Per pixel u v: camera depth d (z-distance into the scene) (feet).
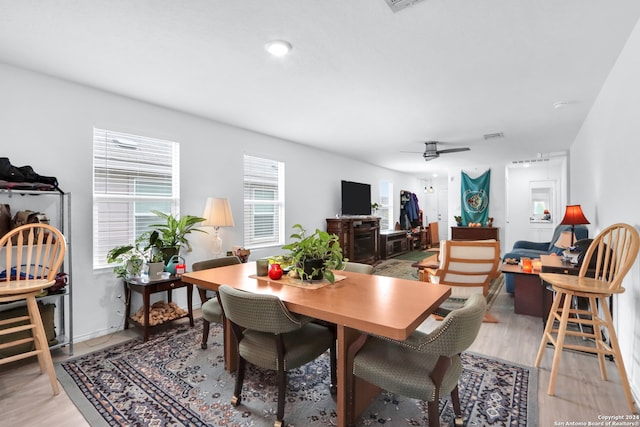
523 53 7.60
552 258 11.51
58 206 9.01
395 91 9.95
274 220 16.26
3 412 6.02
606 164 9.62
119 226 10.48
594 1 5.70
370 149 18.99
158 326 10.48
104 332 9.89
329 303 5.37
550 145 17.87
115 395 6.55
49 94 8.84
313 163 18.60
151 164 11.28
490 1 5.70
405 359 5.13
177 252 10.77
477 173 25.13
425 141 16.80
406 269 19.95
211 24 6.40
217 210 12.04
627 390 6.02
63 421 5.79
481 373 7.27
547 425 5.54
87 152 9.57
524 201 25.46
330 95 10.30
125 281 9.93
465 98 10.59
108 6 5.83
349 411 5.34
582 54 7.68
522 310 11.42
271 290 6.29
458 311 4.42
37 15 6.09
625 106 7.50
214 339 9.45
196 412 5.98
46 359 6.59
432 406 4.49
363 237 21.06
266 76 8.86
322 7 5.87
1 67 8.10
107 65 8.21
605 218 10.02
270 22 6.34
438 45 7.22
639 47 6.44
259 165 15.43
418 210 31.19
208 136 12.87
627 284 7.20
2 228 7.61
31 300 6.64
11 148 8.25
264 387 6.81
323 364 7.88
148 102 10.91
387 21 6.30
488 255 10.09
